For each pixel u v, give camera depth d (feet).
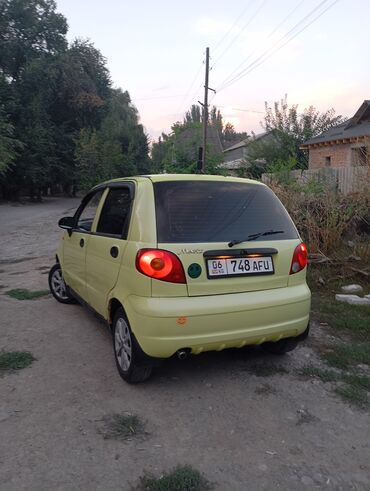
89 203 15.43
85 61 154.20
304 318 11.47
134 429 9.15
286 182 28.30
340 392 10.86
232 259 10.59
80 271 14.73
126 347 11.12
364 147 29.73
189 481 7.57
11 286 22.22
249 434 9.08
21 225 60.54
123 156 132.36
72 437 8.86
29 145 124.57
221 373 11.93
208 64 89.56
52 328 15.38
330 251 23.24
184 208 10.85
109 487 7.47
